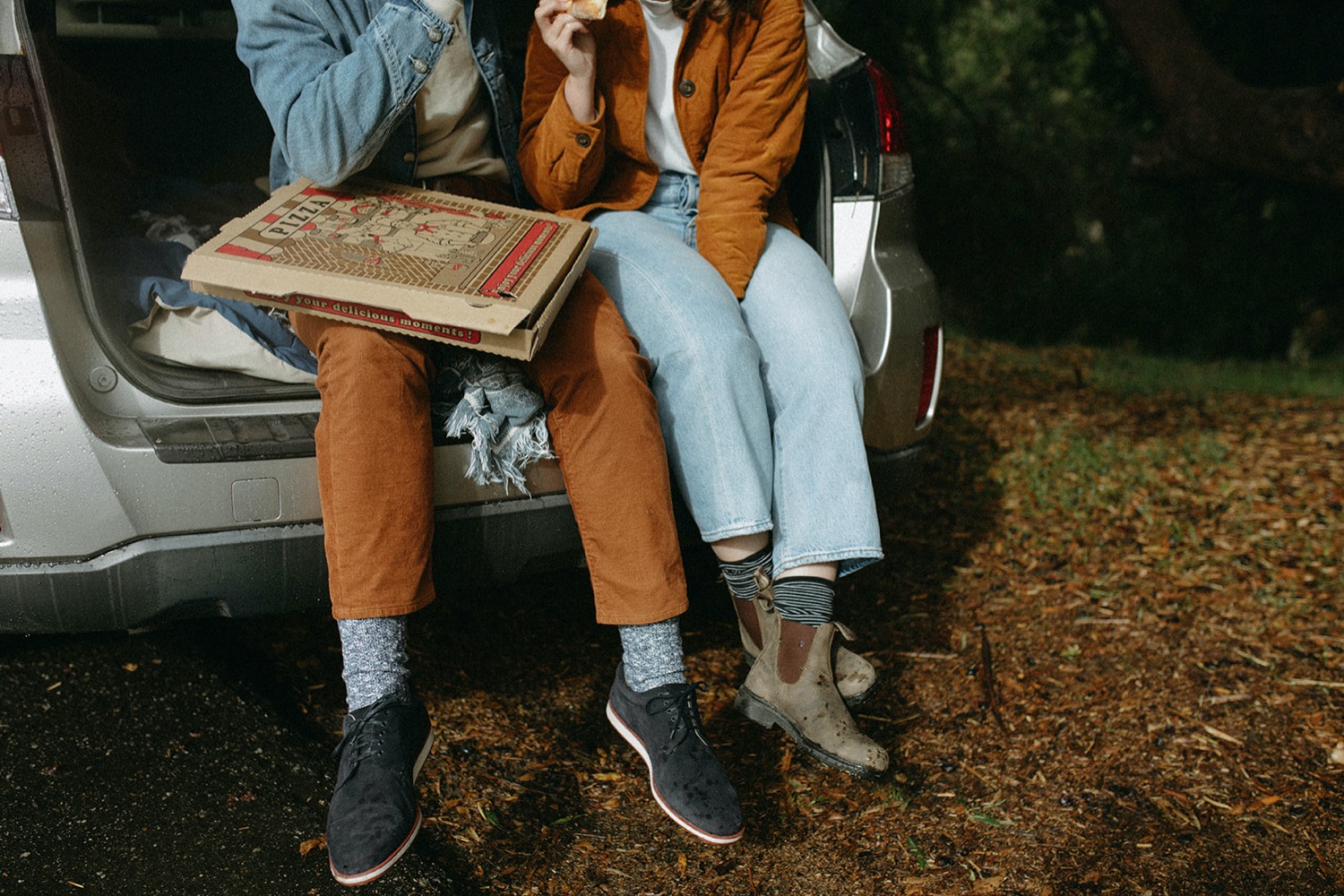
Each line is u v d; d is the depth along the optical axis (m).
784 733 2.49
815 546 2.02
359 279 1.75
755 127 2.26
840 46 2.63
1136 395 5.50
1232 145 6.80
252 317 2.15
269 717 2.35
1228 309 12.45
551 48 2.11
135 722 2.26
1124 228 13.44
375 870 1.67
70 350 1.88
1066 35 11.11
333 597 1.85
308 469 1.95
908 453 2.57
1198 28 9.30
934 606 3.11
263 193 2.87
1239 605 3.11
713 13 2.20
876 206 2.50
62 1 2.84
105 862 1.90
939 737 2.50
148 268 2.36
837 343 2.14
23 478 1.82
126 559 1.88
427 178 2.24
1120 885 2.03
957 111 13.57
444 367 2.00
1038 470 4.11
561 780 2.29
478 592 2.97
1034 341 13.30
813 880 2.04
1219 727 2.53
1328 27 9.05
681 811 1.83
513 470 2.00
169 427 1.92
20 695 2.28
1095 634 2.95
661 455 1.93
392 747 1.76
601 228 2.28
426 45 1.88
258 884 1.89
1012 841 2.15
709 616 2.97
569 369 1.92
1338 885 2.04
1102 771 2.38
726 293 2.13
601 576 1.92
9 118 1.84
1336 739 2.48
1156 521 3.68
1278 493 3.94
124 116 2.93
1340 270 11.52
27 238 1.85
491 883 1.99
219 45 3.03
